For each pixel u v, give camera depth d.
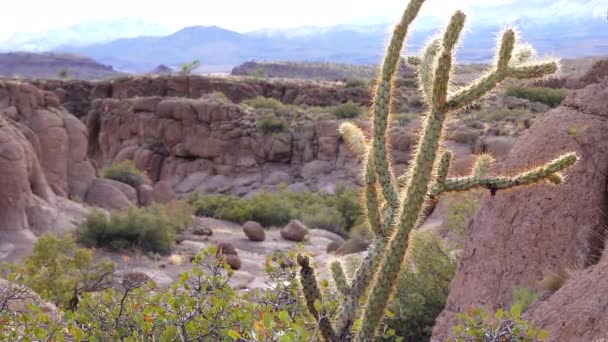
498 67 3.14
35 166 26.36
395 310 8.91
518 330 4.68
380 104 3.40
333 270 3.62
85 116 78.12
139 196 36.38
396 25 3.34
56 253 14.97
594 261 7.02
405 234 3.28
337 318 3.50
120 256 21.72
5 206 22.86
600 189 7.35
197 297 5.53
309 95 73.56
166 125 56.44
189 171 54.78
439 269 9.51
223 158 53.59
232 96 76.50
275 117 53.72
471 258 8.08
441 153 3.34
